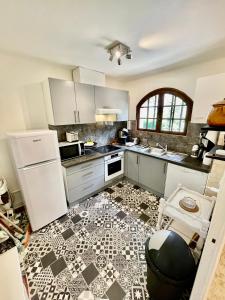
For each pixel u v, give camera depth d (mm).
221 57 2086
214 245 732
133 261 1562
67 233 1932
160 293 1091
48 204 2025
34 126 2326
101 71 2736
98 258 1596
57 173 2068
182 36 1534
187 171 2191
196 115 2100
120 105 3152
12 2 1009
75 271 1466
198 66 2342
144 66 2463
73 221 2146
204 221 1203
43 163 1907
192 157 2498
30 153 1761
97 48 1781
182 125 2771
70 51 1862
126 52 1777
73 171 2324
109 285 1352
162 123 3072
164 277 996
